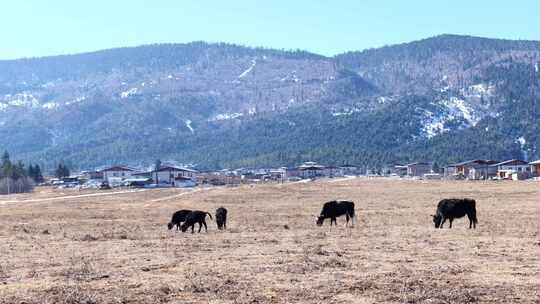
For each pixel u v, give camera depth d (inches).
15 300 791.1
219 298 794.8
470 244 1305.4
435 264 1040.8
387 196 4153.5
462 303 762.8
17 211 3024.1
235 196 4429.1
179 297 801.6
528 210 2464.3
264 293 819.4
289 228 1804.9
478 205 2923.2
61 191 6535.4
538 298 780.0
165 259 1131.3
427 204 3085.6
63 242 1459.2
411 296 789.9
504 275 930.7
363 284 864.9
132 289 848.9
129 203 3700.8
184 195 4753.9
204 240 1459.2
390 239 1429.6
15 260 1152.2
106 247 1337.4
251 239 1470.2
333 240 1428.4
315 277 927.0
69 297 794.2
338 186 6122.1
